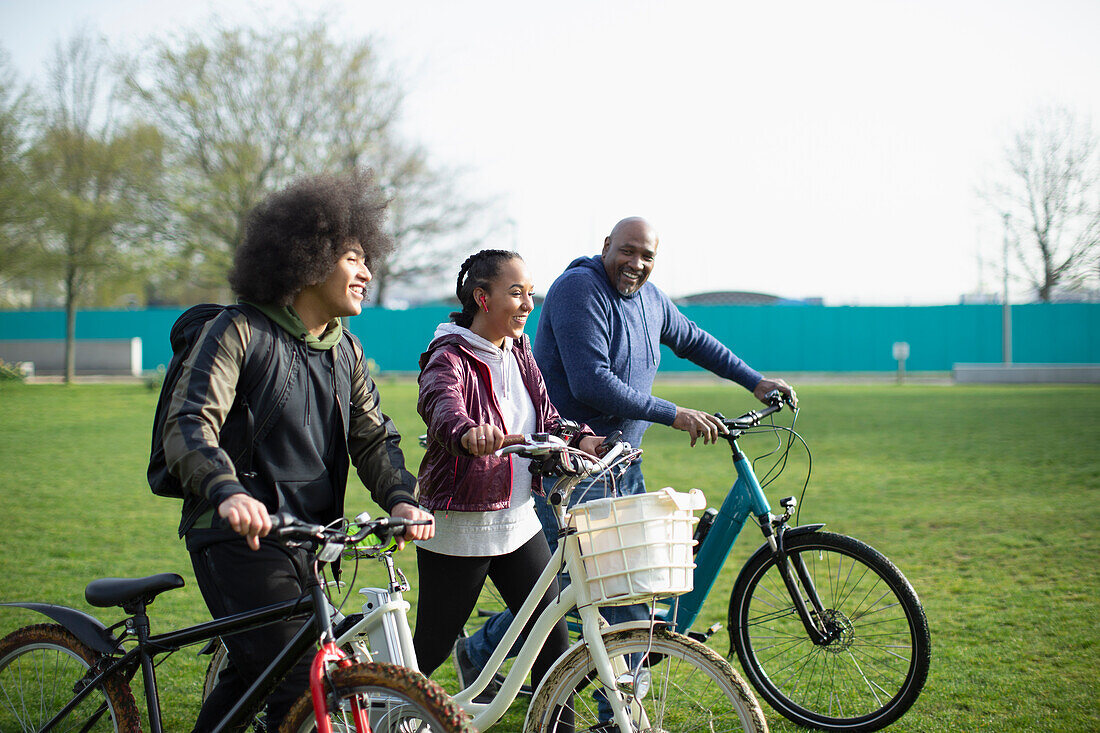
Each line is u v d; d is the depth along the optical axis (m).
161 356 36.03
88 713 2.78
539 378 3.31
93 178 24.14
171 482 2.62
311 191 2.70
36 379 28.08
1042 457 10.74
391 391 22.83
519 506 3.16
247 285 2.64
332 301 2.76
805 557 4.00
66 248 24.56
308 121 24.94
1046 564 6.02
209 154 24.22
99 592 2.70
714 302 38.00
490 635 3.71
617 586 2.54
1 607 5.32
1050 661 4.25
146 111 23.84
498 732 3.70
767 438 13.01
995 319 32.69
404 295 39.34
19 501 8.57
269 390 2.62
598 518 2.56
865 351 33.53
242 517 2.22
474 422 2.93
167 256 24.73
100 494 8.96
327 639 2.30
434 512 3.08
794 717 3.68
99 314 36.06
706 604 5.40
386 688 2.20
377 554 2.53
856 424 14.71
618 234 3.96
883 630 4.05
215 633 2.61
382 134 26.22
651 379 4.20
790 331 33.84
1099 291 31.69
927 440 12.55
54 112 23.67
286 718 2.35
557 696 2.74
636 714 2.67
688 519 2.58
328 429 2.78
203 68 23.72
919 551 6.43
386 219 2.93
